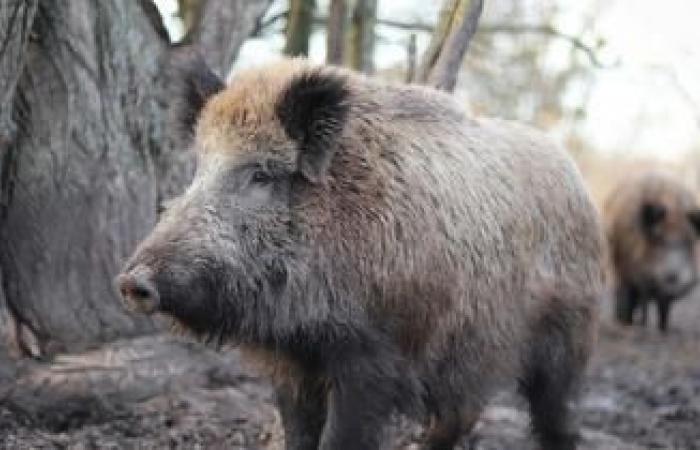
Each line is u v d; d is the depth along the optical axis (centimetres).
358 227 235
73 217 298
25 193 294
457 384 254
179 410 297
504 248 256
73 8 291
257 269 230
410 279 239
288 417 249
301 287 233
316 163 232
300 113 231
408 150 244
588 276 281
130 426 287
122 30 299
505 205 258
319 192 234
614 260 625
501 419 330
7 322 291
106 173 300
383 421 241
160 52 308
